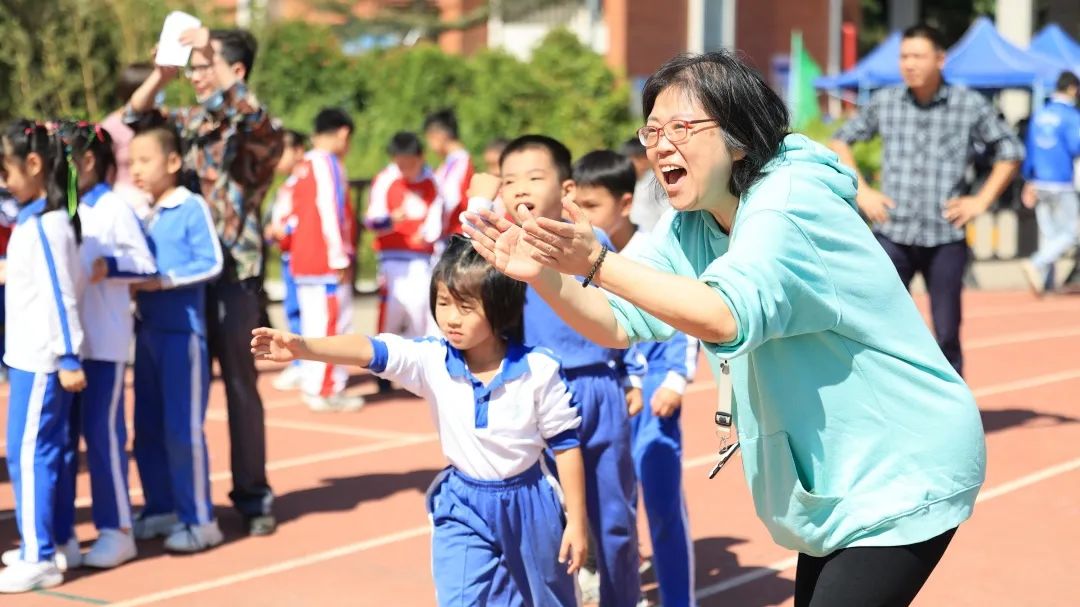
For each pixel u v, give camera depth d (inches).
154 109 239.0
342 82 851.4
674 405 181.3
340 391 356.8
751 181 110.5
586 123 861.8
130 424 334.6
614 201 187.2
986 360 433.1
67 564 217.8
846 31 1210.6
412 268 370.9
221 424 339.0
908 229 302.5
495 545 154.1
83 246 211.8
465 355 156.9
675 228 123.6
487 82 856.9
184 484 227.8
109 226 212.8
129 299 219.9
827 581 114.8
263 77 837.2
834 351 112.1
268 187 243.1
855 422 113.3
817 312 108.6
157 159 222.7
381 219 368.8
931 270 304.2
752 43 1157.7
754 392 117.8
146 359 230.4
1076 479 271.6
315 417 350.3
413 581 211.6
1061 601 198.4
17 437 204.4
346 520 248.8
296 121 807.1
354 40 1122.0
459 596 151.9
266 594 204.8
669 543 183.6
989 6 1637.6
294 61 847.7
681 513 184.2
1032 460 288.8
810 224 107.0
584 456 171.3
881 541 113.1
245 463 239.0
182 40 228.2
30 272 201.9
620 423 172.6
